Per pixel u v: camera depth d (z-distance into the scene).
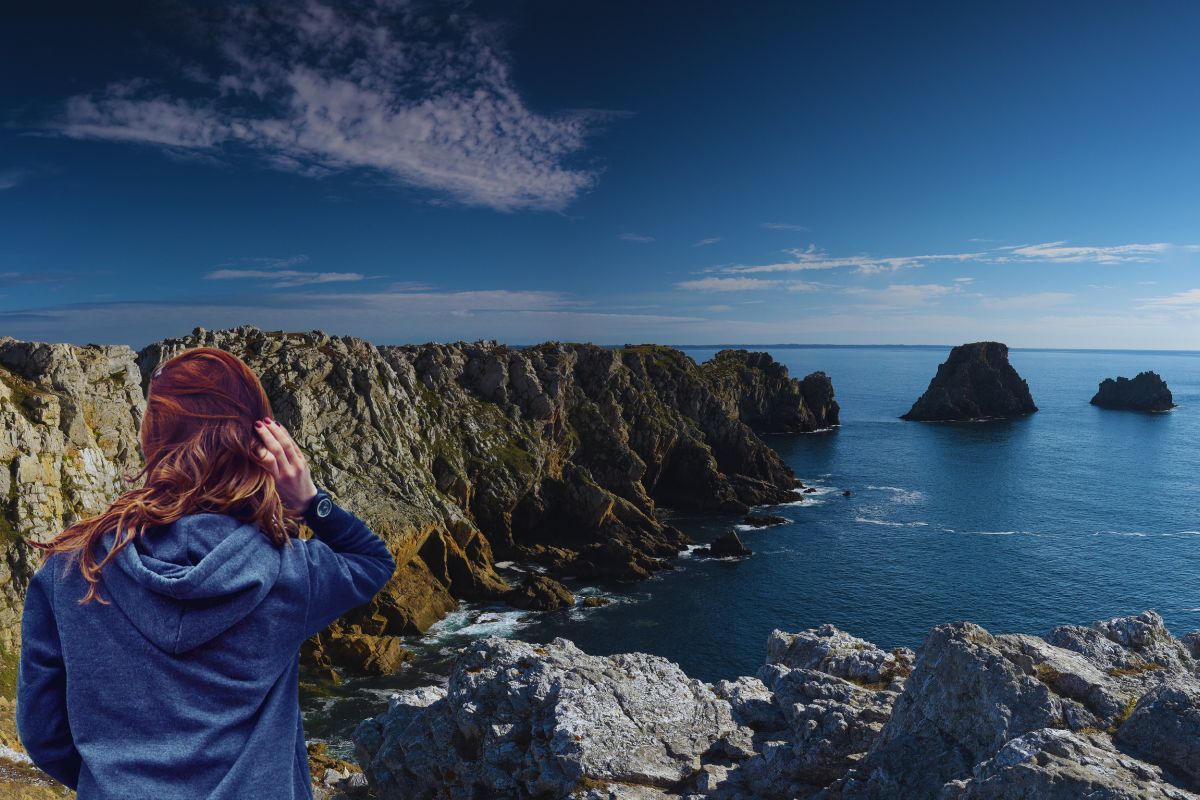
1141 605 78.38
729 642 70.06
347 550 2.22
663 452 127.00
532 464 103.12
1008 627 73.62
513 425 108.50
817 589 82.38
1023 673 9.80
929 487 134.00
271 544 1.96
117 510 1.86
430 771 13.48
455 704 13.95
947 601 79.44
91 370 62.03
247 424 2.02
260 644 1.85
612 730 12.45
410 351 112.31
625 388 129.00
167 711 1.71
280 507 2.01
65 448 54.84
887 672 13.95
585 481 103.00
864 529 106.38
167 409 1.97
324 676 60.12
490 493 97.25
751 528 108.75
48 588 1.84
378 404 93.38
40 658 1.81
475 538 88.31
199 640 1.73
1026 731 9.12
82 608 1.76
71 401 56.38
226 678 1.79
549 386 116.69
